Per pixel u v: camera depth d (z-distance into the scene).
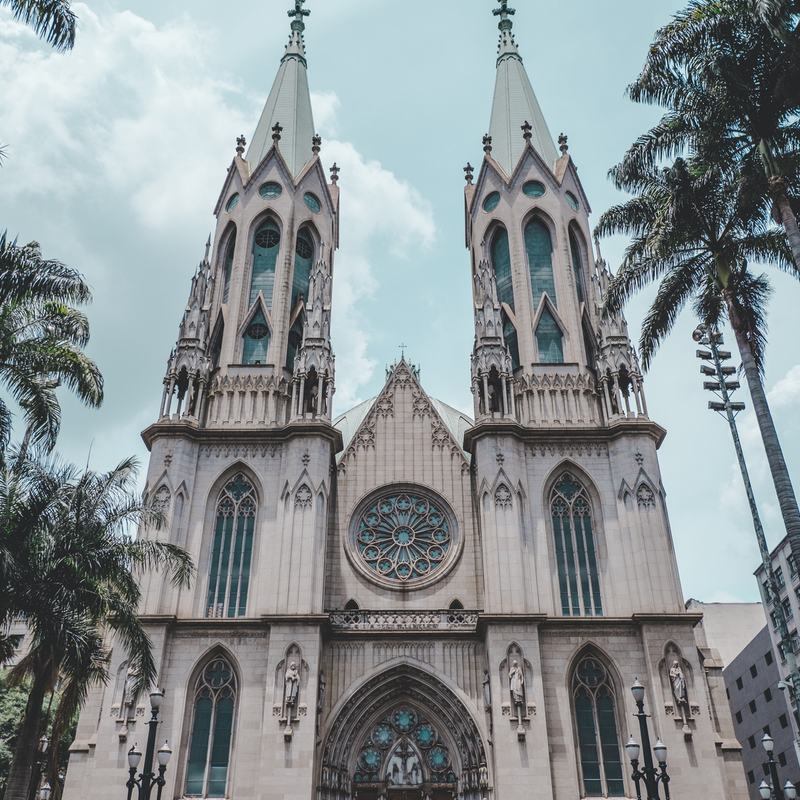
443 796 45.91
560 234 62.19
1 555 30.66
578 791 43.16
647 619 46.31
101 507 36.38
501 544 49.16
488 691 45.50
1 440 33.31
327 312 58.66
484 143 67.31
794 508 32.75
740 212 38.09
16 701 63.12
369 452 57.12
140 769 43.00
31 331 35.84
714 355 45.44
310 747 42.97
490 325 56.88
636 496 50.31
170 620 46.41
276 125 67.44
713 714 48.94
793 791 37.22
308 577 47.81
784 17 32.34
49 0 28.95
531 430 53.25
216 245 63.72
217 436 53.41
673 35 36.78
